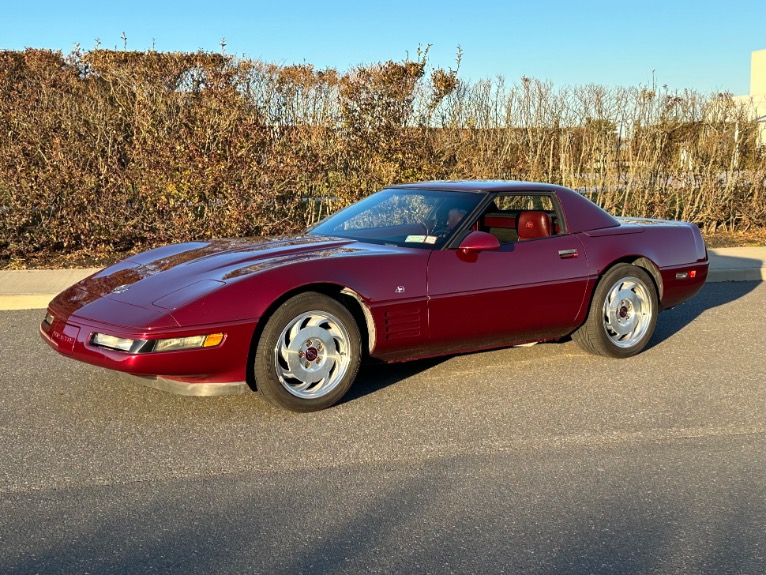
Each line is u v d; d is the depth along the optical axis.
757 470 3.85
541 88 13.24
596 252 5.73
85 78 12.51
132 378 4.50
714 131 13.64
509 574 2.86
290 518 3.29
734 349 6.27
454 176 12.02
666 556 3.00
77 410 4.66
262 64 12.92
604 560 2.97
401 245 5.20
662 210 13.41
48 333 4.56
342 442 4.18
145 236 10.43
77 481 3.66
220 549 3.03
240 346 4.29
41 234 10.38
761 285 9.40
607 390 5.16
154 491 3.55
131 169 10.44
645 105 13.60
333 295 4.79
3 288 8.16
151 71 11.42
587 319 5.80
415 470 3.82
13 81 11.90
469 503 3.45
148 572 2.85
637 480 3.72
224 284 4.36
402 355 4.99
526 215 5.59
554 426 4.46
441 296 4.96
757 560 2.97
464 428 4.41
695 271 6.33
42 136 10.35
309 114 12.63
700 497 3.54
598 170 13.52
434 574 2.86
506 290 5.24
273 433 4.30
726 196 13.70
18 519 3.27
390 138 11.26
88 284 4.88
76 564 2.91
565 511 3.38
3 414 4.59
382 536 3.14
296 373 4.53
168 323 4.13
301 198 11.51
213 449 4.07
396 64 11.29
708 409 4.78
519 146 13.10
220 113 10.78
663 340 6.58
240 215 10.23
